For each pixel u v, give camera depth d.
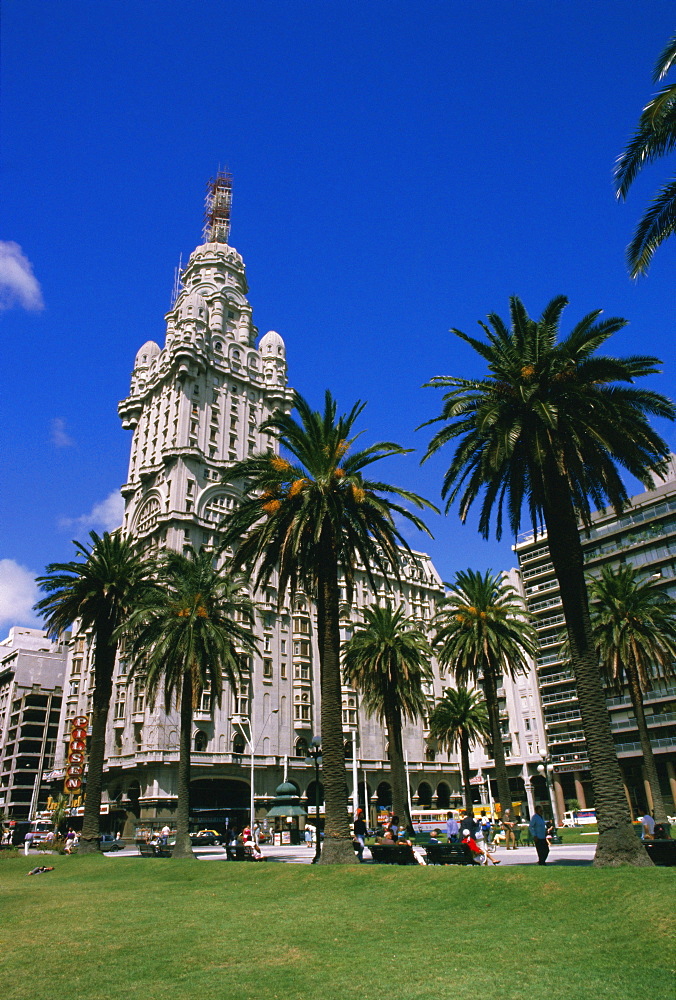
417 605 109.81
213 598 43.97
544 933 13.79
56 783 90.06
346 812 26.12
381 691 46.88
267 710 83.62
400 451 29.94
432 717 69.31
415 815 80.88
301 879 23.00
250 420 101.00
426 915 16.36
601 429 23.30
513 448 23.81
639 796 71.38
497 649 42.06
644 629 44.56
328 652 28.14
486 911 15.99
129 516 95.94
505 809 38.59
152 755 71.62
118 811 77.88
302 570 31.19
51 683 130.88
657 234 16.98
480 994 10.49
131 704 78.38
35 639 148.00
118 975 12.80
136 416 104.06
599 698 21.27
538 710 85.69
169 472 89.19
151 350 110.19
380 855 25.64
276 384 105.81
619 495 24.78
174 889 25.52
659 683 69.62
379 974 11.96
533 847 35.75
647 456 24.34
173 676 41.78
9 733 124.56
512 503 26.34
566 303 24.95
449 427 25.20
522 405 23.58
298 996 10.93
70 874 33.84
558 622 84.31
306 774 85.06
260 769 80.25
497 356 24.97
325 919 17.02
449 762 103.69
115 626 45.41
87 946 15.52
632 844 19.17
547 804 81.19
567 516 23.41
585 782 80.44
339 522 28.62
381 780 93.06
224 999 10.96
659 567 73.06
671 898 14.02
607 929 13.41
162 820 66.56
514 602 88.94
